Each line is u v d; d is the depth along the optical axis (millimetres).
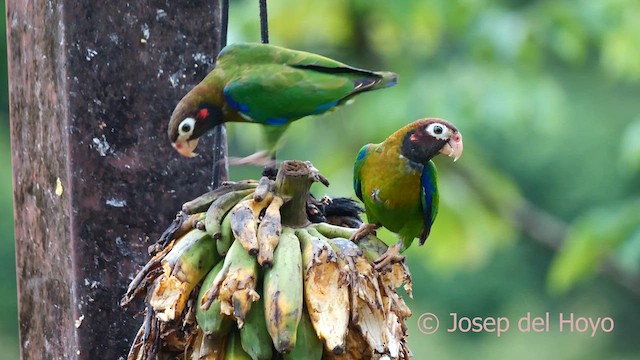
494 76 14461
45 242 6258
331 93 5883
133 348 5258
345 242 5004
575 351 25328
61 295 6145
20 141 6430
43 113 6195
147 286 5172
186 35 6254
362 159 6145
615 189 23000
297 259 4891
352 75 5953
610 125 22594
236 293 4785
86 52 6035
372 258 5102
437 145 5934
